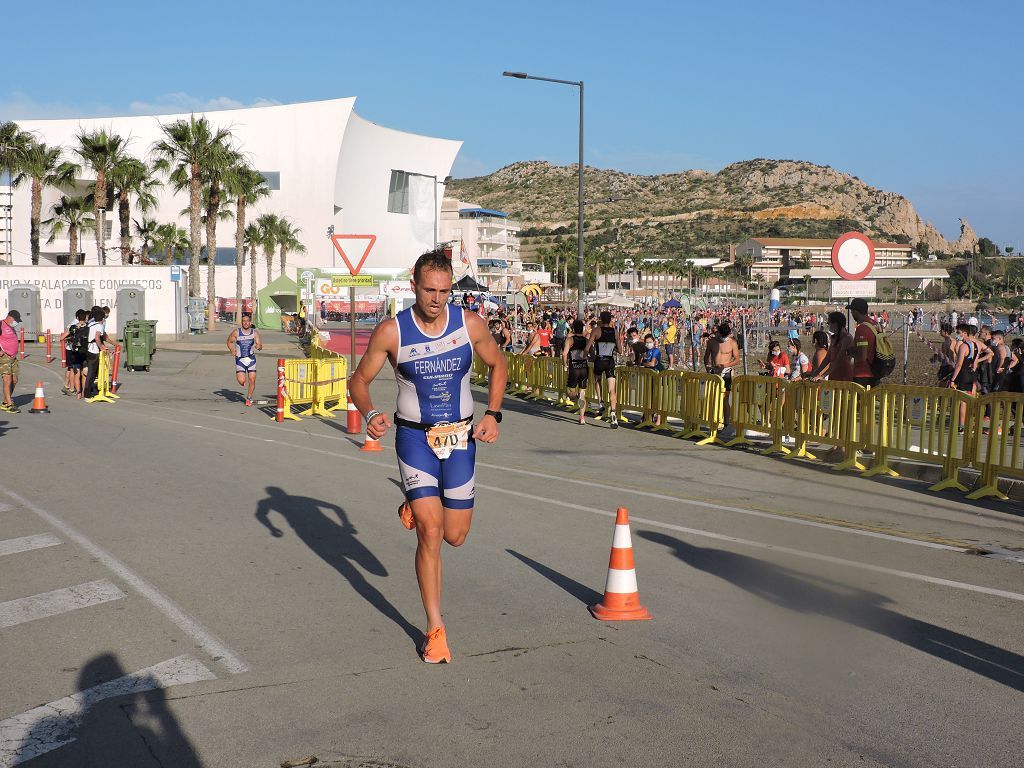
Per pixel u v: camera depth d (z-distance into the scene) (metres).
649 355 22.22
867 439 11.25
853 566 6.80
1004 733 4.02
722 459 12.38
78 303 39.88
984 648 5.09
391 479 10.48
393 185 107.88
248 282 90.31
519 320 45.25
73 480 10.09
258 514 8.48
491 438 4.99
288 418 16.48
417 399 4.86
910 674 4.70
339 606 5.78
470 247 136.75
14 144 48.19
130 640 5.14
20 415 16.05
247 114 93.31
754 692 4.44
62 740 3.90
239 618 5.54
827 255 194.00
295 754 3.77
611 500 9.37
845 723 4.10
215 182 52.12
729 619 5.56
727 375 14.52
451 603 5.86
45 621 5.48
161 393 20.72
